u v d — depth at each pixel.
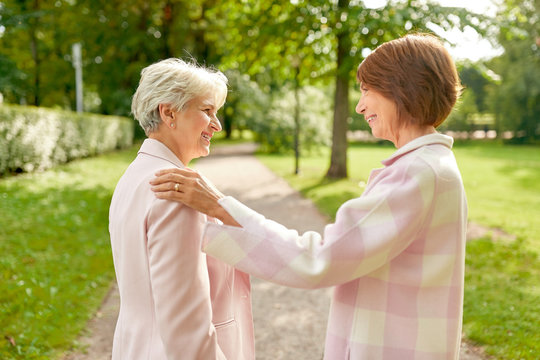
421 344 1.05
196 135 1.28
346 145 11.90
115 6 21.47
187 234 1.08
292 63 11.09
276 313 3.56
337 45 10.89
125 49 21.39
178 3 21.80
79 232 5.46
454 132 41.19
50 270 4.08
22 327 3.02
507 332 3.13
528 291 3.90
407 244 1.02
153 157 1.24
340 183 10.85
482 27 8.34
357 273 1.01
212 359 1.09
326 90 22.59
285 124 19.30
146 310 1.15
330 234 1.03
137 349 1.15
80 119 13.98
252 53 10.89
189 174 1.13
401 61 1.10
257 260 1.05
